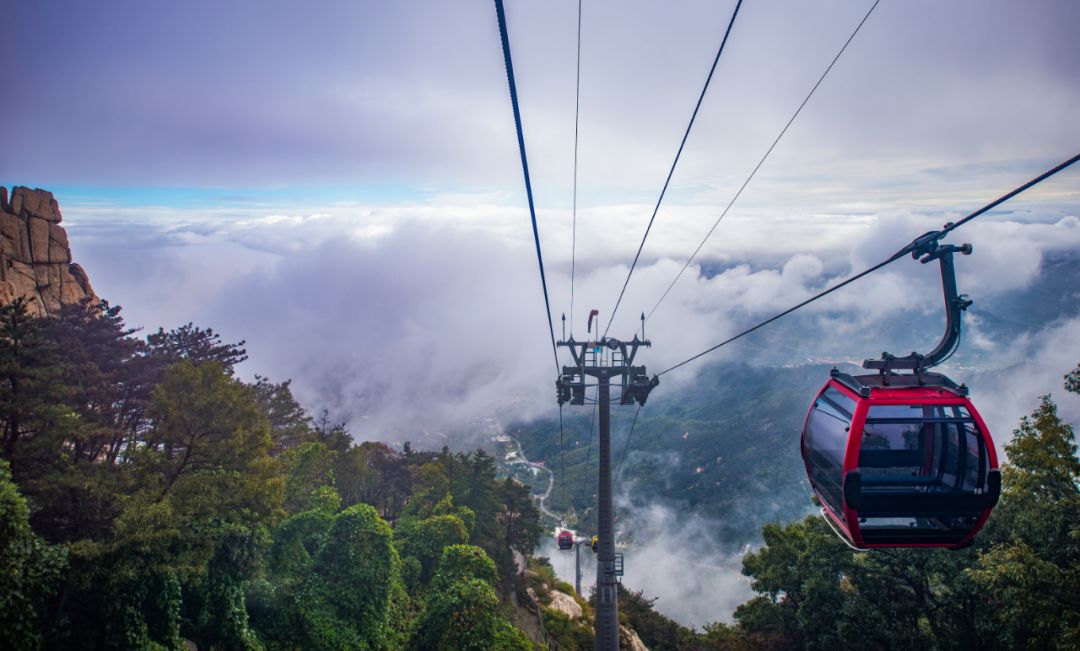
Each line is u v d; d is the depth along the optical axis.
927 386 11.30
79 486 22.30
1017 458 28.69
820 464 12.20
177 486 25.19
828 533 37.31
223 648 26.19
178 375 26.80
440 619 30.61
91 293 52.94
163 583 23.17
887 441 10.89
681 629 55.34
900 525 11.07
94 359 32.78
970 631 31.61
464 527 46.62
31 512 22.38
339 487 55.94
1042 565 25.16
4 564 18.19
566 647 44.53
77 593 23.23
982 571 27.09
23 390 22.69
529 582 56.62
